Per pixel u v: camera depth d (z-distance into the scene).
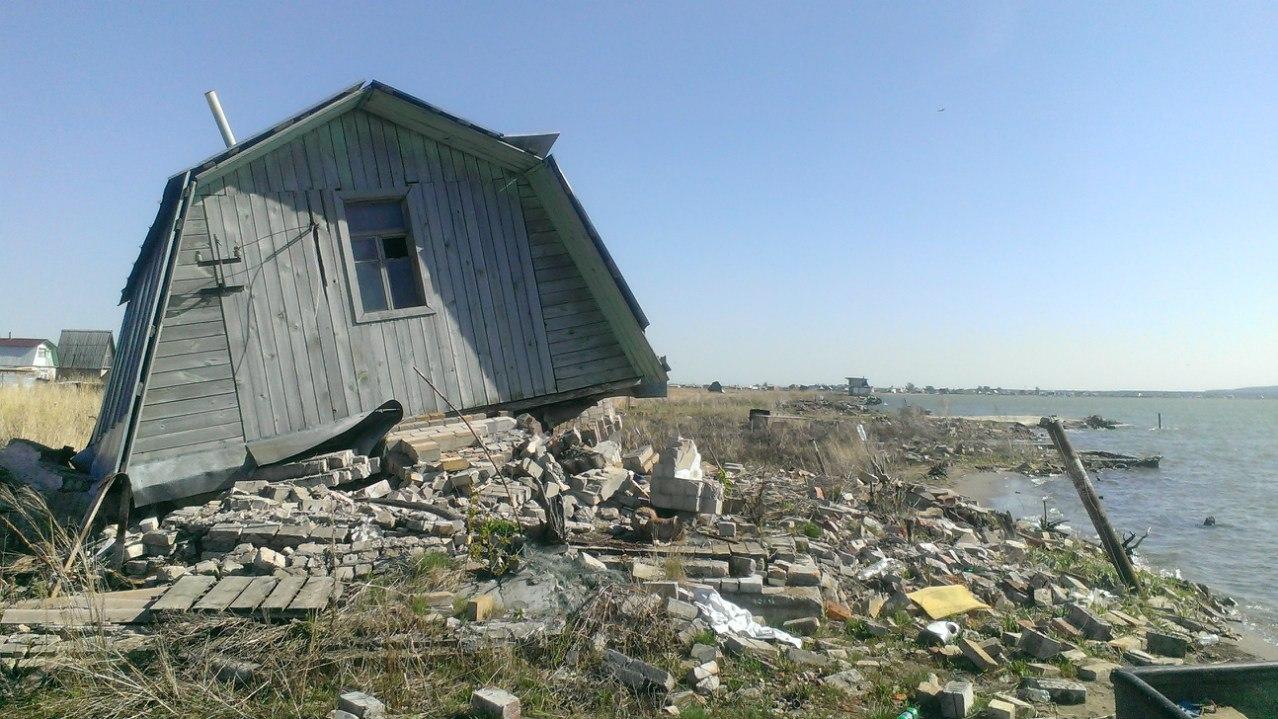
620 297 12.75
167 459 9.55
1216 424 77.06
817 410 50.69
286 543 7.58
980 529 13.08
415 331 11.62
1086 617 8.27
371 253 11.68
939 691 5.86
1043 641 7.21
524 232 12.80
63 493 9.64
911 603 8.03
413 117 11.54
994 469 28.42
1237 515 20.42
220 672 5.64
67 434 16.70
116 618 6.16
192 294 10.07
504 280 12.51
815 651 6.65
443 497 8.62
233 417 10.10
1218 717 4.40
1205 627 9.64
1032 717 5.92
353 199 11.40
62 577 6.76
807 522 9.78
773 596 7.28
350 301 11.16
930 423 41.59
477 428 10.82
